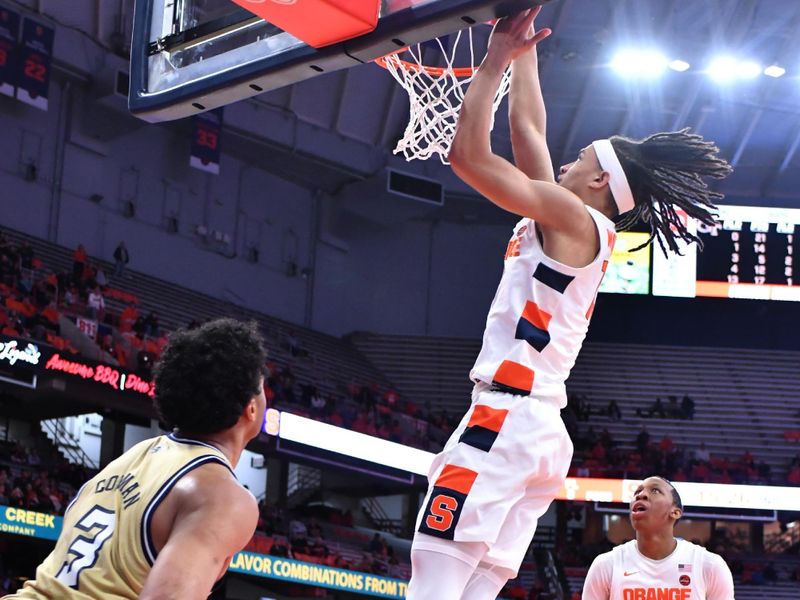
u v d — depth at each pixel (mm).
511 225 28156
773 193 27219
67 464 18891
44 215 21406
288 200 25922
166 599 1902
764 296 23594
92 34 21984
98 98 21750
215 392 2219
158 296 22281
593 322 27938
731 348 27859
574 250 2879
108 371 16984
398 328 27281
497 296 2965
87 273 20500
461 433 2844
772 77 24594
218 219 24469
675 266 23641
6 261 18438
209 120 22859
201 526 2020
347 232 27031
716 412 26469
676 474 23562
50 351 16203
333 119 25047
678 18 23516
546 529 25297
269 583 20172
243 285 24750
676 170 3080
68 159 21906
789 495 23219
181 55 3604
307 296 26047
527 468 2771
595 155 3062
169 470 2137
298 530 20656
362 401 23391
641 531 4715
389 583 19562
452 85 5156
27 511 14914
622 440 25359
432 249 27859
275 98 24094
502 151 24500
